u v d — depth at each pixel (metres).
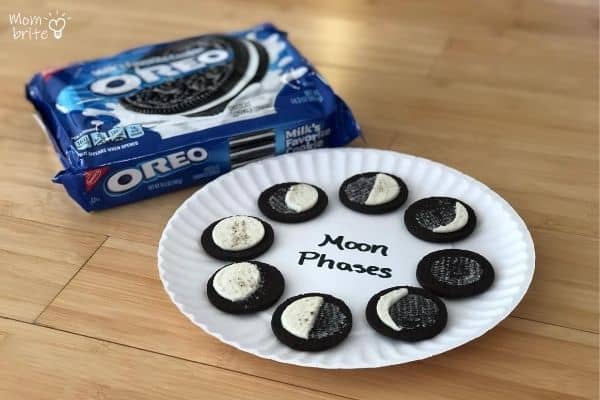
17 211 0.54
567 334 0.44
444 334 0.42
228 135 0.54
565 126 0.61
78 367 0.42
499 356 0.42
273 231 0.49
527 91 0.65
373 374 0.42
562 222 0.52
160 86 0.59
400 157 0.55
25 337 0.44
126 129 0.54
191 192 0.56
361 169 0.54
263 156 0.56
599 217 0.52
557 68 0.68
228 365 0.42
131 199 0.54
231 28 0.75
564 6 0.78
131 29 0.75
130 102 0.57
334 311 0.43
